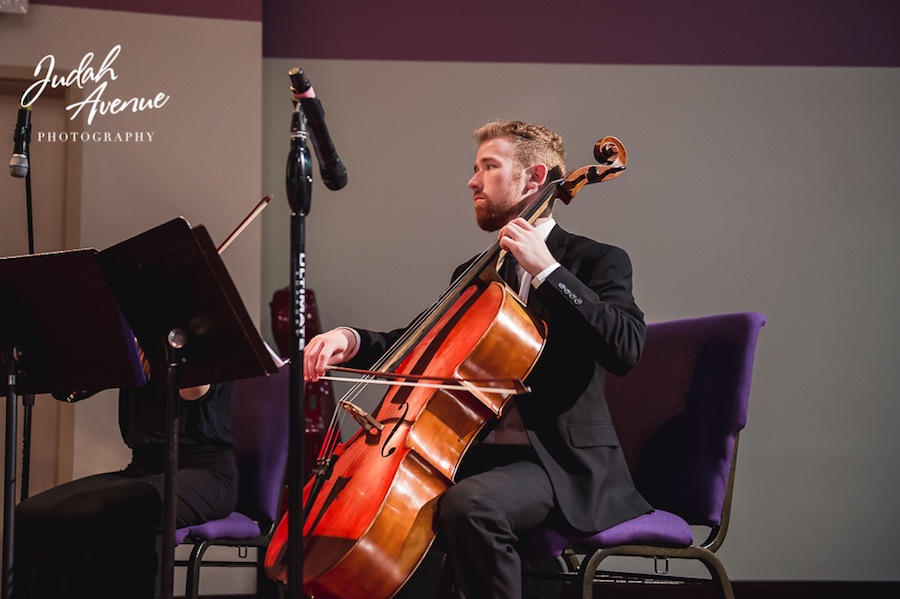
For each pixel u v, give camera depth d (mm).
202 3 3783
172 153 3715
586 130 3951
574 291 2023
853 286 3922
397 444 1945
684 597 3668
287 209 3885
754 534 3779
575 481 2057
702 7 4004
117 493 2287
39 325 2029
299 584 1629
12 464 2051
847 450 3838
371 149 3920
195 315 1893
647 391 2350
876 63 4004
